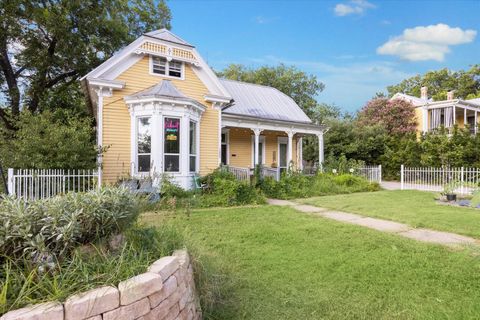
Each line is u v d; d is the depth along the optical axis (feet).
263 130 52.13
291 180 42.68
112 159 34.99
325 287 11.59
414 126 78.84
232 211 27.68
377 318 9.47
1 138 33.45
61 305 5.80
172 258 8.55
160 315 7.23
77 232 7.70
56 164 28.53
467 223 21.83
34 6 42.16
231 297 10.90
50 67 51.44
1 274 6.66
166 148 34.88
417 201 34.32
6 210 7.26
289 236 18.56
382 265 13.58
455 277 12.25
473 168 48.24
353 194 42.34
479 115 81.05
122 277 7.13
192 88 41.47
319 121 102.17
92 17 47.52
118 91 35.91
